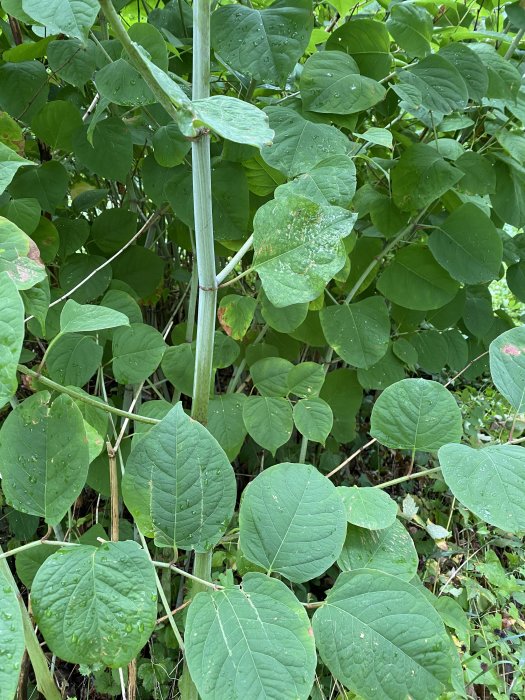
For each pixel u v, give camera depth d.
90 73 0.79
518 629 1.06
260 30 0.70
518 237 1.21
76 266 0.90
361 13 1.17
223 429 0.85
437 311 1.12
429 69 0.82
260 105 0.88
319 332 1.00
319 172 0.66
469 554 1.19
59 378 0.76
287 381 0.84
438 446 0.61
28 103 0.83
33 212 0.78
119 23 0.35
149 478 0.47
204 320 0.51
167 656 0.88
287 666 0.40
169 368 0.85
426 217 1.09
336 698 0.78
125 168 0.84
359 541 0.61
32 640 0.58
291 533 0.49
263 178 0.90
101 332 0.83
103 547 0.44
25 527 0.92
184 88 0.77
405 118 1.14
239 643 0.41
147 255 0.96
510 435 0.61
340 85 0.78
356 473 1.37
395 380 1.02
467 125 0.95
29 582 0.72
